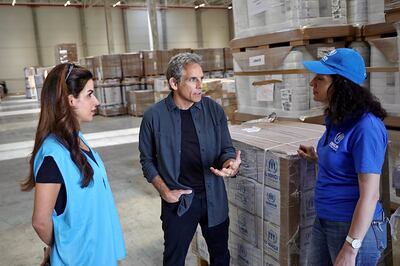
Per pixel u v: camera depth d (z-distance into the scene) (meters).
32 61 22.66
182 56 1.93
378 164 1.39
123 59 12.04
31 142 8.81
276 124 2.59
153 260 3.11
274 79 3.02
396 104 2.76
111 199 1.66
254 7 3.11
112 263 1.60
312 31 2.76
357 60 1.46
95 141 8.30
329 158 1.55
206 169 2.05
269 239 2.03
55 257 1.46
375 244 1.54
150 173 2.06
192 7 25.27
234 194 2.28
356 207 1.42
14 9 21.84
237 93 3.51
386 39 2.74
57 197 1.43
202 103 2.06
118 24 23.77
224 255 2.20
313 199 1.92
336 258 1.54
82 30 23.30
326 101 1.53
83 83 1.48
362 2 3.04
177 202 2.02
